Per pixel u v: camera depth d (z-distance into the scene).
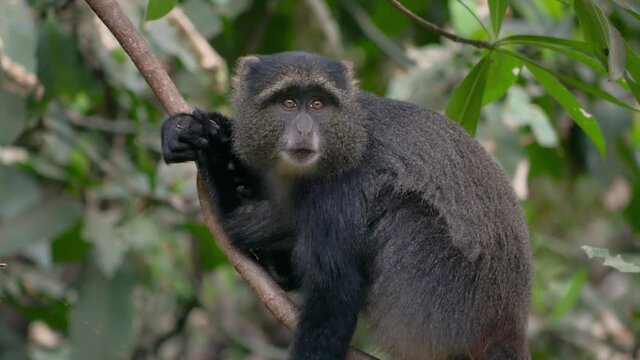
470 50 14.49
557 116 15.45
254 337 18.70
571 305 15.05
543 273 17.08
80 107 15.21
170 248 14.73
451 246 10.05
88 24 13.32
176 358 17.33
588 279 17.70
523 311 10.22
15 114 12.47
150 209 14.16
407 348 10.24
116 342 12.73
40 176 13.41
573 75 14.43
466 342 10.02
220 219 10.36
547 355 15.62
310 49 15.81
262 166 10.48
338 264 10.01
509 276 10.07
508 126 13.73
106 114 14.85
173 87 9.92
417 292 10.07
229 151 10.68
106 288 12.84
